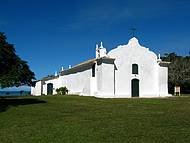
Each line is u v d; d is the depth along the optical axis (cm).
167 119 2019
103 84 4278
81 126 1823
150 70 4631
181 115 2202
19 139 1537
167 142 1416
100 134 1598
